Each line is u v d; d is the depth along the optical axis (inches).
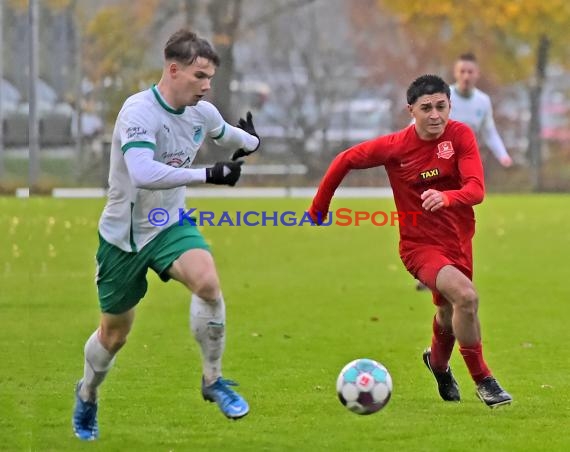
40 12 3184.1
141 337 1043.3
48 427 709.3
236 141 700.7
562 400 783.1
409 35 3363.7
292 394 804.6
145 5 3294.8
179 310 1210.0
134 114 629.0
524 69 3208.7
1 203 2420.0
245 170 3179.1
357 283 1418.6
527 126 3341.5
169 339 1032.8
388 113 3417.8
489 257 1688.0
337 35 3558.1
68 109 3152.1
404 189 752.3
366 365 678.5
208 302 633.6
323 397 794.8
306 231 2080.5
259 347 992.2
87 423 680.4
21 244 1765.5
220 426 712.4
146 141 624.7
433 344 776.9
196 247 639.8
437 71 3356.3
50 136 3051.2
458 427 707.4
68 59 3211.1
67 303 1238.3
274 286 1390.3
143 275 652.1
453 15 3255.4
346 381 673.0
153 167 613.6
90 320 1129.4
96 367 667.4
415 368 901.8
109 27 3248.0
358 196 2869.1
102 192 2822.3
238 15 3344.0
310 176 3208.7
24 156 3051.2
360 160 750.5
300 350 978.7
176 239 641.6
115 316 658.8
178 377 863.7
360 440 677.3
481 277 1470.2
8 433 691.4
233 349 981.2
